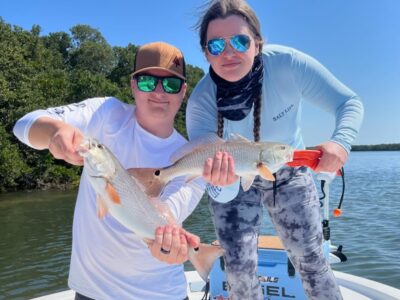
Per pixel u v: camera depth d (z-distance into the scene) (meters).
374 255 3.32
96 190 0.66
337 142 0.84
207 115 0.99
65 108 0.80
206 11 0.94
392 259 3.19
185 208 0.85
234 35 0.88
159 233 0.66
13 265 3.55
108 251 0.75
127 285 0.75
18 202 7.77
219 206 0.99
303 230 0.98
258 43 0.93
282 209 0.99
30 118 0.73
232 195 0.93
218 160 0.78
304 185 0.99
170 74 0.80
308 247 0.98
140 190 0.69
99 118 0.81
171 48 0.82
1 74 9.66
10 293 2.83
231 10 0.89
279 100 0.97
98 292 0.74
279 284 1.23
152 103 0.80
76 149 0.64
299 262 0.99
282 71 0.95
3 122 9.45
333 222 4.77
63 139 0.64
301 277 1.00
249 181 0.85
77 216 0.79
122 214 0.67
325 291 0.97
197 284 1.51
